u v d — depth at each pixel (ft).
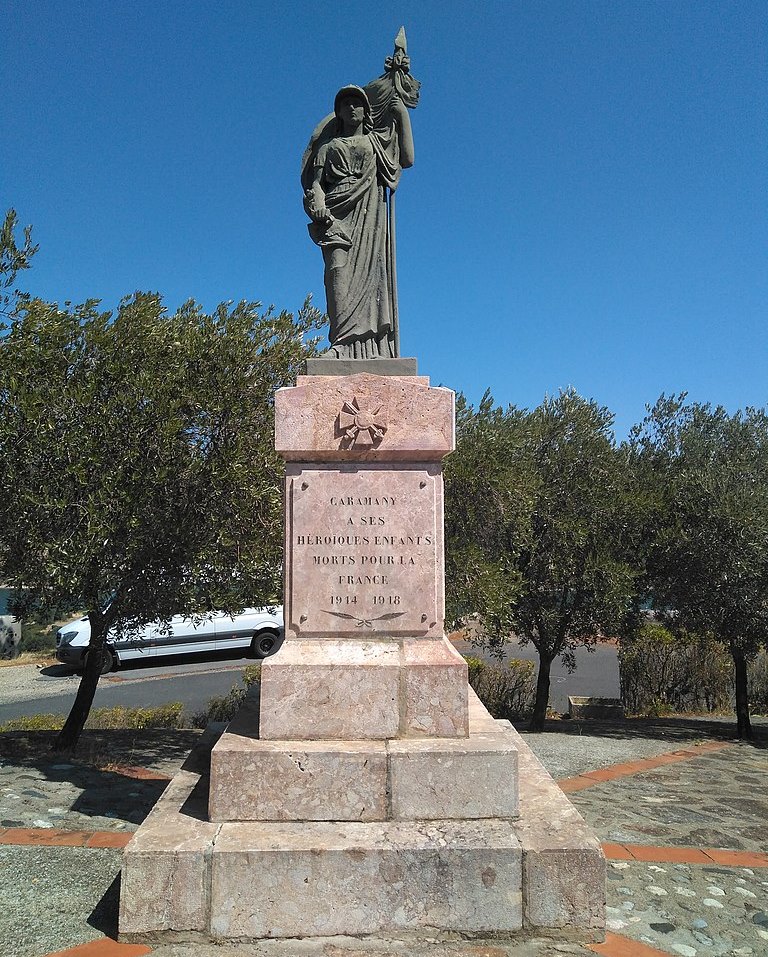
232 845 11.32
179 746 28.09
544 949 10.93
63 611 27.22
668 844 16.90
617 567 35.58
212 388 24.95
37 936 11.19
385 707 13.32
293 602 14.34
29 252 24.29
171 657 63.46
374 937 11.10
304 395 14.48
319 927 11.10
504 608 32.71
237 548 25.02
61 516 23.03
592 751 29.55
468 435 35.94
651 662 46.75
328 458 14.67
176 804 13.14
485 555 35.42
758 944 11.62
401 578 14.44
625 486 38.22
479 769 12.41
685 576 36.99
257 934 11.03
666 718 43.93
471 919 11.18
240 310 27.32
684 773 25.67
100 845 15.34
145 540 23.84
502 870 11.26
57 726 34.42
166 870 11.07
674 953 11.19
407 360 15.31
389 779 12.37
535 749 29.68
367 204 16.90
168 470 23.47
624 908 12.86
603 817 19.27
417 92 18.06
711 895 13.60
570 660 41.11
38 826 16.81
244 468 24.31
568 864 11.27
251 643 64.80
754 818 19.69
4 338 23.66
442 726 13.34
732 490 36.52
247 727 14.16
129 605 25.64
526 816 12.49
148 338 25.41
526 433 38.19
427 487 14.69
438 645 14.19
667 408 41.88
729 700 47.26
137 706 45.70
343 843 11.38
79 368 24.76
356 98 17.20
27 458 22.76
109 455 23.73
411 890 11.20
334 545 14.48
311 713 13.26
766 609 35.45
